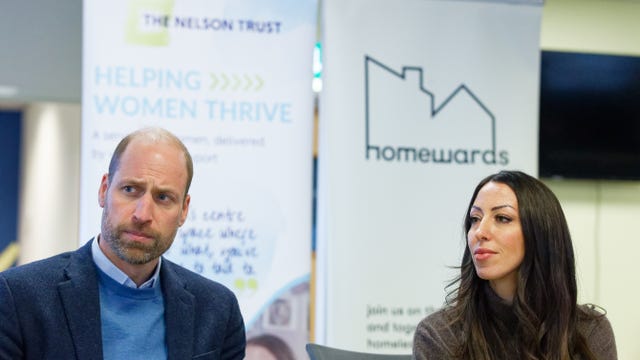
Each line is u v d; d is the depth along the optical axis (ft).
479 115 14.92
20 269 7.68
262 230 14.02
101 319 7.75
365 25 14.64
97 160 13.51
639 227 18.19
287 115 14.17
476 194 8.52
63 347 7.41
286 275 14.08
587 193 18.07
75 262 7.89
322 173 14.51
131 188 7.59
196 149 13.87
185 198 8.10
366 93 14.56
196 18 13.93
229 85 13.99
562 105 17.53
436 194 14.65
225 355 8.64
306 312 14.15
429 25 14.83
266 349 14.02
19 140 17.94
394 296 14.40
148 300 8.08
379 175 14.48
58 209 17.58
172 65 13.84
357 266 14.32
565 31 18.15
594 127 17.65
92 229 13.42
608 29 18.33
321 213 14.67
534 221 8.11
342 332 14.20
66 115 17.26
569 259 8.30
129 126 13.64
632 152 17.76
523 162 15.02
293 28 14.25
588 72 17.66
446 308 8.88
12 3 16.43
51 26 16.57
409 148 14.62
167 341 7.98
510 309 8.35
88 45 13.62
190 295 8.35
